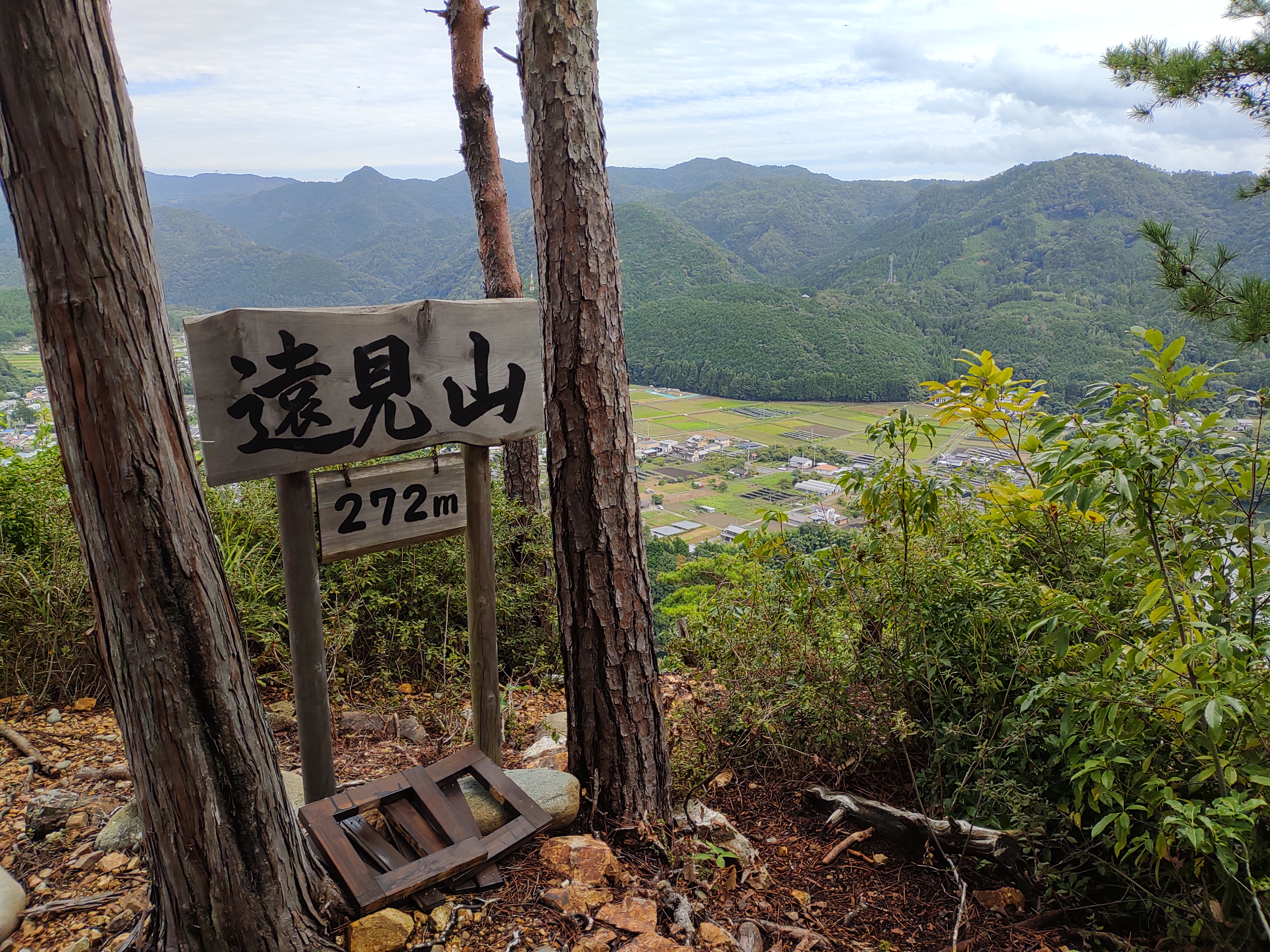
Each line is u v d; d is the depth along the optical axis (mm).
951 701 2346
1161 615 1754
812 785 2539
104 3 1087
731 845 2215
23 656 2645
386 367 1834
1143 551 1905
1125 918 2020
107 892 1690
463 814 1866
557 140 1895
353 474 1892
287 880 1420
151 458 1179
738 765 2680
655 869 2018
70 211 1069
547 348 2016
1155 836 1878
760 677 2588
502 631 3809
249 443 1676
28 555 2758
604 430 2006
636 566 2105
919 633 2357
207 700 1273
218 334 1602
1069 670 2148
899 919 2004
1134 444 1705
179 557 1226
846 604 2602
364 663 3348
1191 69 3971
